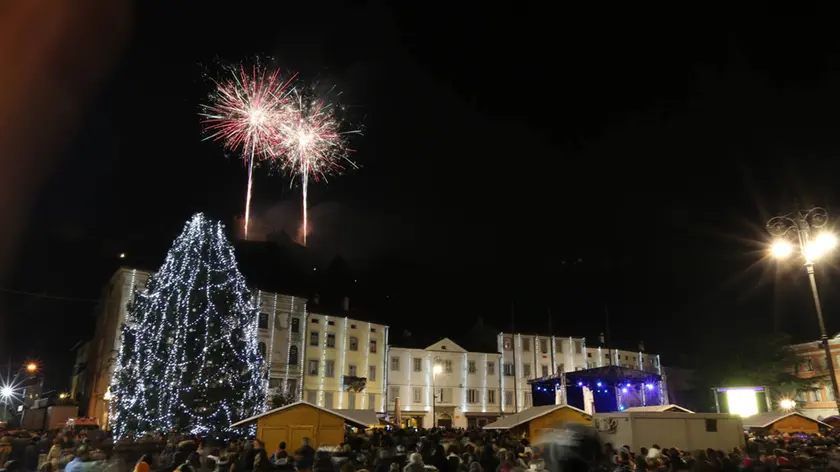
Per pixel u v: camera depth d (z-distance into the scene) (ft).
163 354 103.81
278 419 77.92
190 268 110.32
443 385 209.77
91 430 104.47
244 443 66.28
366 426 81.51
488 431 101.30
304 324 183.32
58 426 119.96
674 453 53.21
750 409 114.73
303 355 180.14
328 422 79.30
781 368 203.41
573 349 235.40
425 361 209.87
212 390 100.89
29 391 201.05
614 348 246.06
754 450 64.59
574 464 17.06
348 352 192.85
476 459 47.93
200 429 98.58
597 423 73.51
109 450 54.70
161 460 54.39
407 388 203.62
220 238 115.55
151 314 108.88
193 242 112.98
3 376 196.54
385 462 48.14
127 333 113.80
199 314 106.42
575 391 158.61
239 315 112.06
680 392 244.42
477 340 239.30
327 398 183.52
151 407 99.55
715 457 50.49
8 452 66.85
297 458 50.78
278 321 177.88
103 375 150.61
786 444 70.79
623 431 68.69
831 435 89.61
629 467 46.50
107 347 153.38
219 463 51.62
